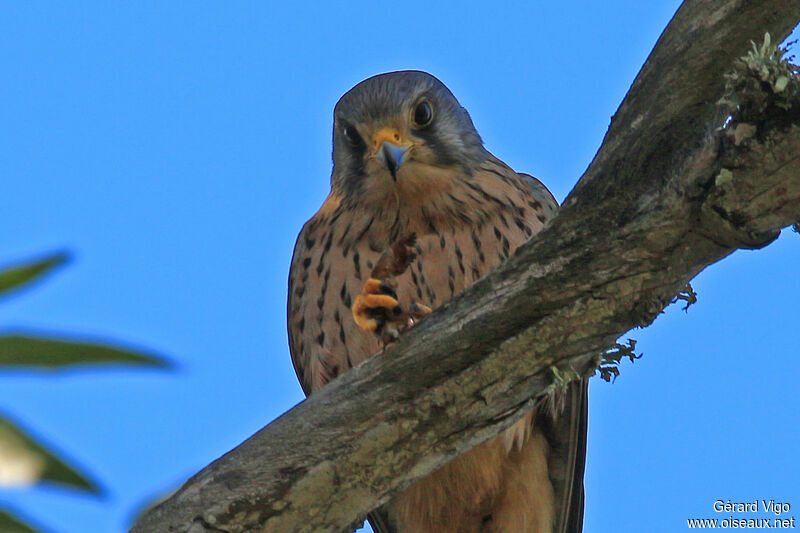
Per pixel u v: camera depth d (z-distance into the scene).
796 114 5.78
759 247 6.25
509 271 6.59
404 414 6.66
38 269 5.16
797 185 5.90
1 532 5.14
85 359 5.12
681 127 6.30
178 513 6.66
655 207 6.30
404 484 6.84
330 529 6.84
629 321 6.54
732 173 6.00
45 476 4.97
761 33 6.28
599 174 6.46
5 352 5.03
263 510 6.70
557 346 6.59
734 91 5.88
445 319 6.65
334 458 6.69
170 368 5.21
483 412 6.70
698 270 6.47
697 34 6.35
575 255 6.45
